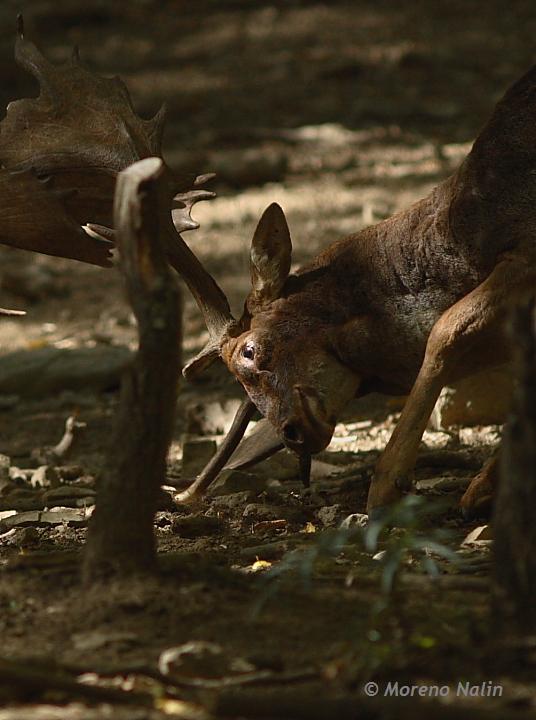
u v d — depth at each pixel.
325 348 10.91
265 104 32.25
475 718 5.93
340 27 38.50
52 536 10.75
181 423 15.38
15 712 6.52
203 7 41.97
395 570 8.12
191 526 10.55
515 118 10.48
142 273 7.67
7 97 33.47
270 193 25.61
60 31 40.50
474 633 6.97
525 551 6.77
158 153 11.55
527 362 6.75
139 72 36.12
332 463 12.99
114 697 6.57
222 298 11.54
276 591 8.09
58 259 23.52
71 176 11.38
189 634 7.38
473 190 10.49
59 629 7.53
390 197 24.05
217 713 6.28
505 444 6.88
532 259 10.27
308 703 6.19
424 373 10.30
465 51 34.78
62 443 14.11
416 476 12.18
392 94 31.89
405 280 10.75
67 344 18.78
